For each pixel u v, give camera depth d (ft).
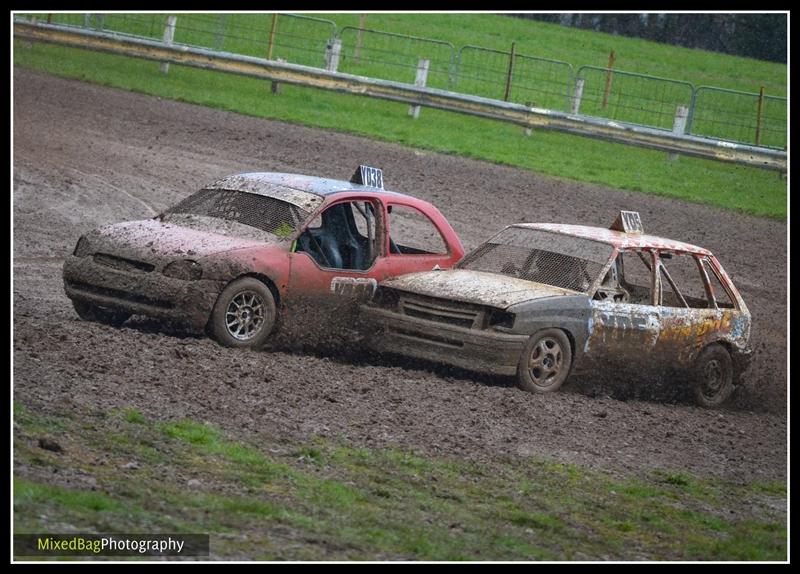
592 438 101.55
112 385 89.61
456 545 69.41
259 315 111.55
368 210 123.85
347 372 109.40
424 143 261.85
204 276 107.24
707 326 126.93
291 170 218.38
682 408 124.26
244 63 291.79
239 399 92.99
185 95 276.62
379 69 337.72
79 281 111.45
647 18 505.25
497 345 111.34
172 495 69.36
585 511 81.30
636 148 306.76
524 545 71.51
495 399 107.76
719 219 237.66
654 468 95.66
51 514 62.18
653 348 122.52
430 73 337.31
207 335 110.73
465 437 93.97
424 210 128.47
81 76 279.28
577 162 271.90
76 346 98.78
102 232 114.52
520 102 324.19
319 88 291.17
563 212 219.00
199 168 209.56
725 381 129.49
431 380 111.96
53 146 206.49
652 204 240.94
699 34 506.48
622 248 124.06
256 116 266.98
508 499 80.74
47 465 69.82
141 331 113.70
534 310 113.29
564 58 412.36
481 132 289.94
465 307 114.01
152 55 296.10
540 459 91.81
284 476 76.95
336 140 252.83
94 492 66.49
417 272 123.24
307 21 368.27
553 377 115.55
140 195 187.21
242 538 64.44
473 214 207.62
